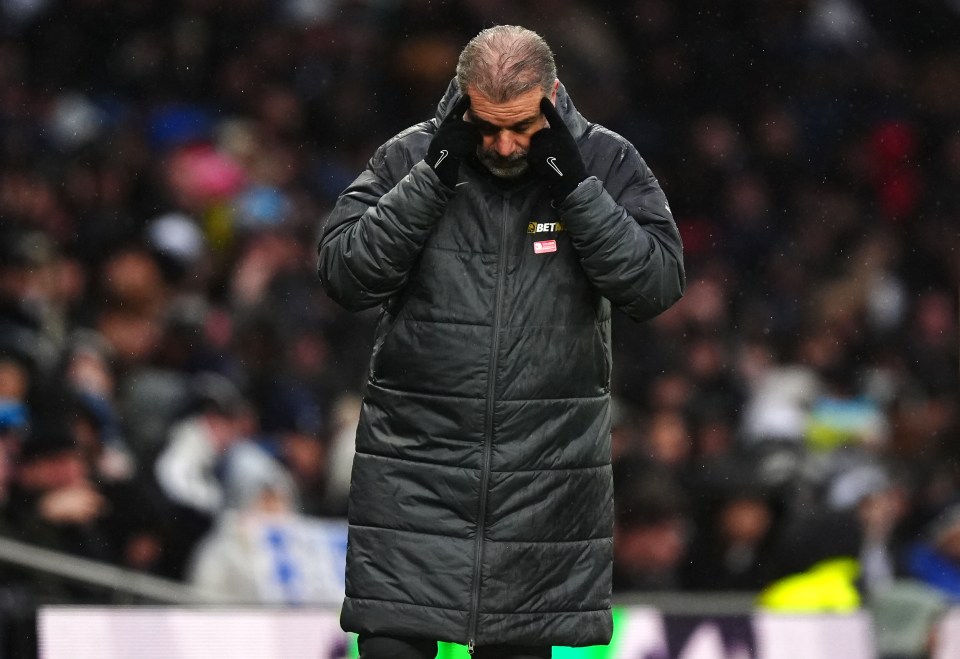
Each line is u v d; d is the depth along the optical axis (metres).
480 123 11.73
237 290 35.59
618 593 25.12
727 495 26.38
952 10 59.88
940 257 52.56
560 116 11.85
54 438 21.50
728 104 56.59
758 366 39.81
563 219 11.89
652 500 25.34
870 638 20.97
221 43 50.78
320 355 33.66
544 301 12.17
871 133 57.06
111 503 22.61
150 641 18.77
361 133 50.81
